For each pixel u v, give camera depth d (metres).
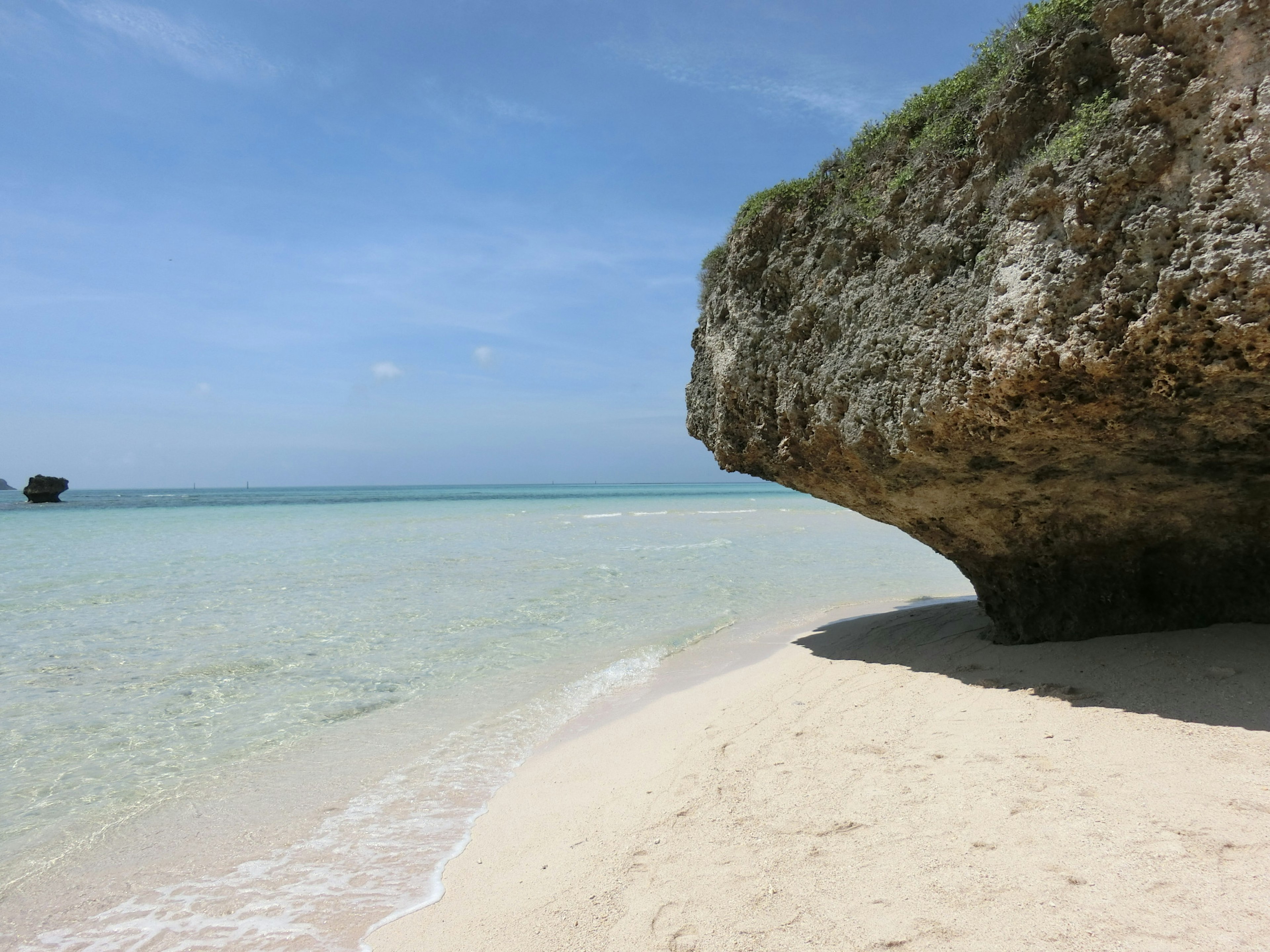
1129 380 4.23
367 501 67.31
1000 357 4.64
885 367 5.77
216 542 23.42
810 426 6.83
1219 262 3.62
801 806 4.31
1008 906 3.01
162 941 3.77
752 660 8.70
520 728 6.93
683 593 13.98
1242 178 3.60
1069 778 4.03
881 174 6.22
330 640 10.36
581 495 97.88
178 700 7.77
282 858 4.59
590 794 5.11
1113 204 4.14
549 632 10.84
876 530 28.36
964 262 5.20
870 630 8.95
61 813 5.26
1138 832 3.38
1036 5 4.84
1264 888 2.84
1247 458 4.68
